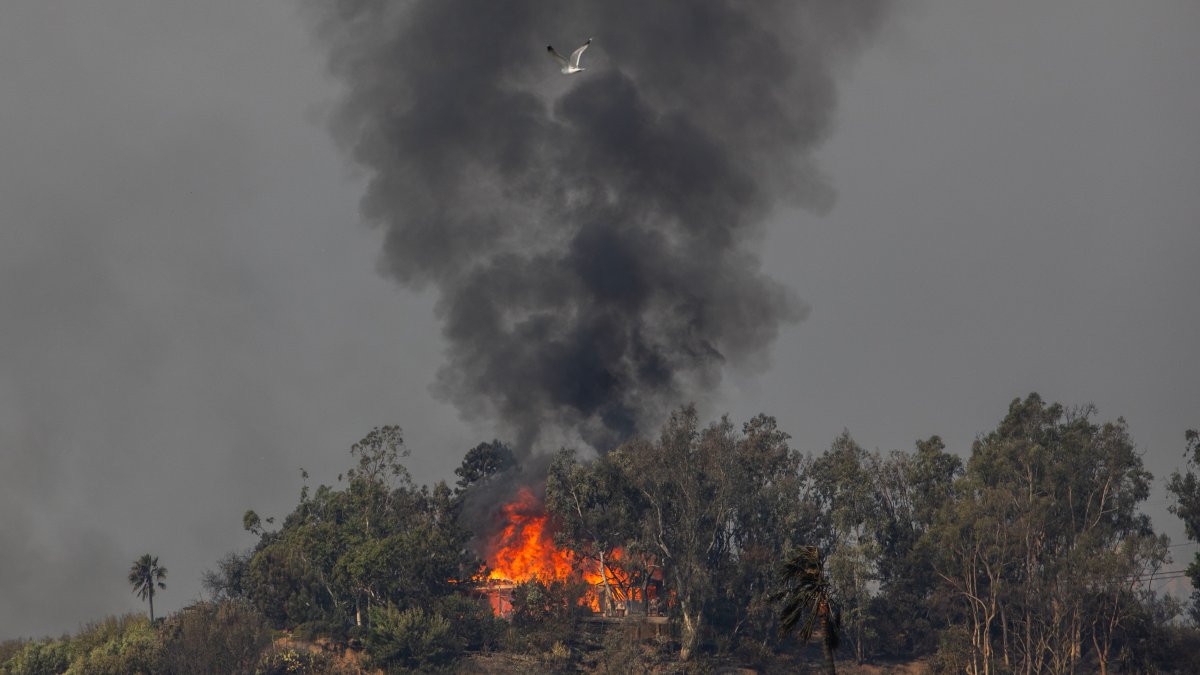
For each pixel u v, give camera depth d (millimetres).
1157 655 184000
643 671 189000
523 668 192250
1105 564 180500
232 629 197250
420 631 194250
